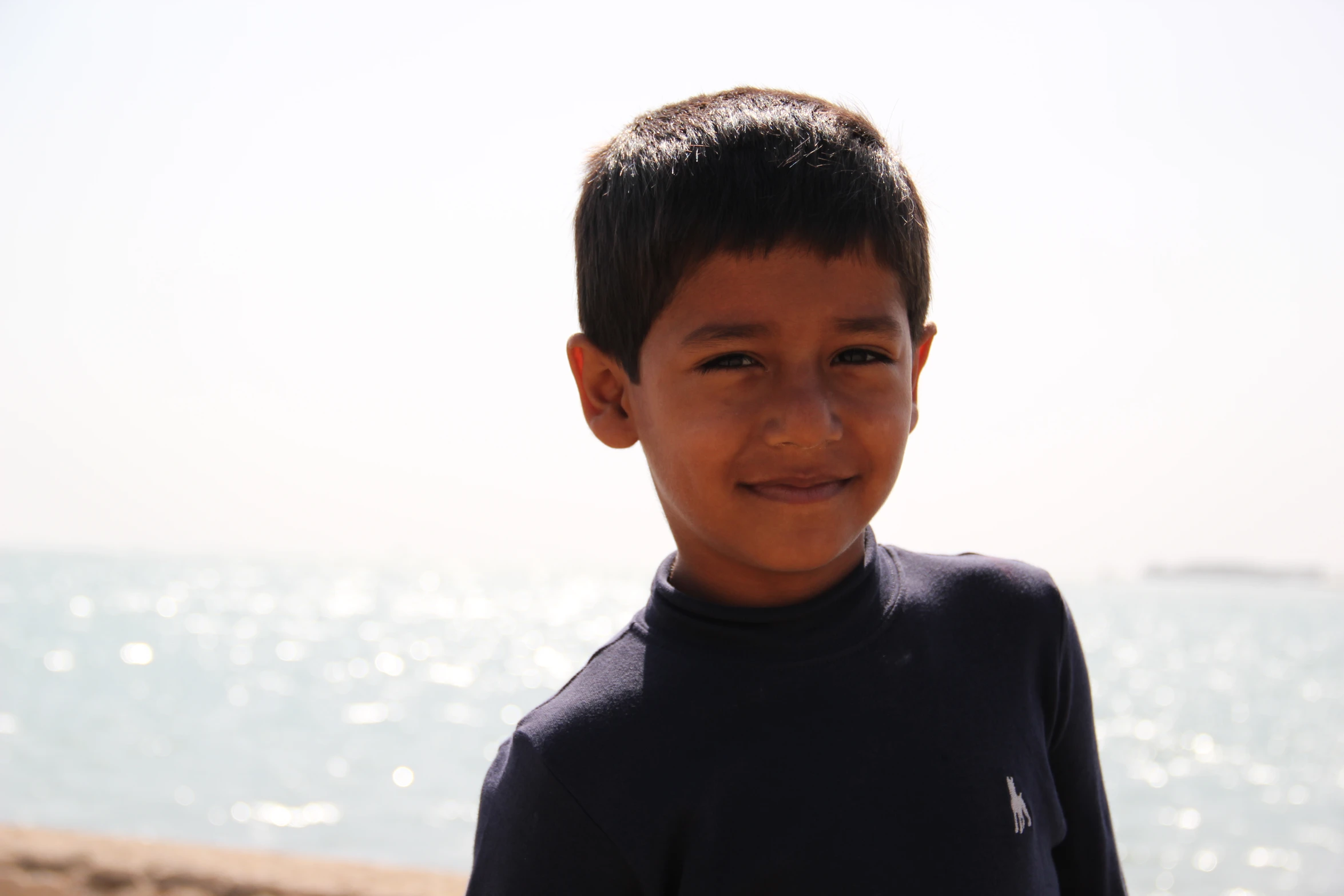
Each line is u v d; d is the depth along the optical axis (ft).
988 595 4.28
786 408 3.51
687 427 3.65
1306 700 65.36
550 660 79.71
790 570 3.65
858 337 3.65
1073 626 4.59
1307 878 26.08
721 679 3.74
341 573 293.02
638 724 3.70
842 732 3.70
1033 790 3.99
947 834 3.67
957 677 3.96
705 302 3.62
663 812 3.61
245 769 36.06
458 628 115.14
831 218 3.63
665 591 3.94
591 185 4.27
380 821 28.81
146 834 27.17
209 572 263.29
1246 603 203.10
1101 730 53.83
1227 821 32.60
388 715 50.39
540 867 3.67
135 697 55.77
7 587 175.22
